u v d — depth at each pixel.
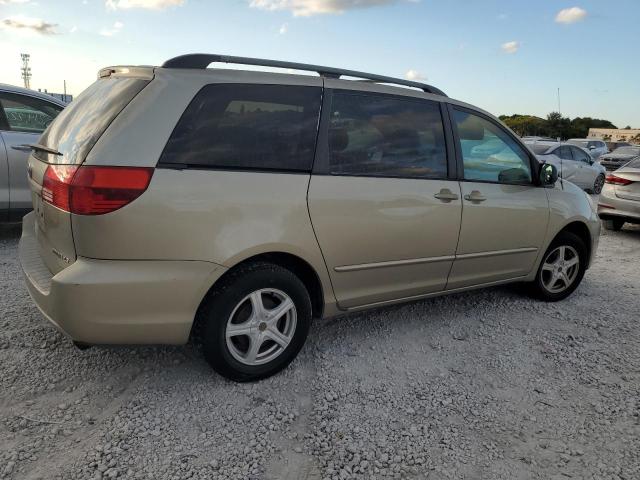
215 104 2.78
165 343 2.70
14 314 3.73
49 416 2.61
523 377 3.30
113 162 2.49
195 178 2.65
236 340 3.00
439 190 3.59
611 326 4.20
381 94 3.42
